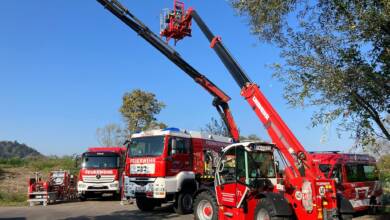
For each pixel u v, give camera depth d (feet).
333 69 32.81
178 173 56.70
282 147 37.55
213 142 64.49
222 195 42.27
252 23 36.14
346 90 32.53
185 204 56.65
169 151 56.08
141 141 58.39
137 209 62.85
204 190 45.62
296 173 36.01
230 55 44.11
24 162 131.64
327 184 34.55
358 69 32.01
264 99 39.68
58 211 60.18
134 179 57.62
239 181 40.06
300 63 34.60
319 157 52.65
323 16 33.63
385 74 31.76
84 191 78.54
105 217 52.80
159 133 56.95
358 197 52.44
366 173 55.57
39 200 71.51
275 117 38.50
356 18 30.96
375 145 33.73
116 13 54.65
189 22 53.06
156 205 62.90
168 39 56.44
